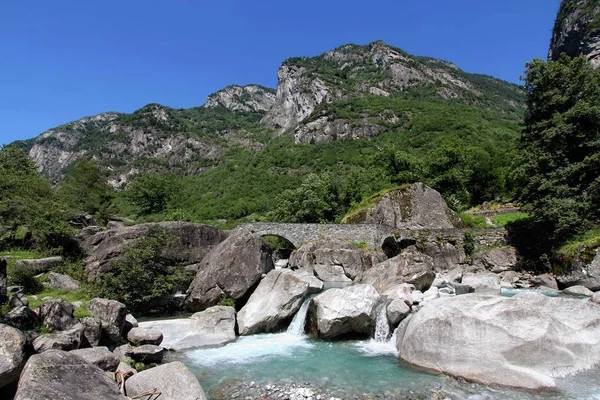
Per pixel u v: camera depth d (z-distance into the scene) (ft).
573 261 94.32
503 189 198.70
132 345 56.80
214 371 49.57
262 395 42.29
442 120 465.47
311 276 94.12
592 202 102.42
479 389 41.34
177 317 76.33
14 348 36.88
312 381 45.57
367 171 231.50
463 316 47.70
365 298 62.34
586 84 115.85
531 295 54.90
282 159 503.61
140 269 77.20
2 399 34.99
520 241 114.32
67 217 107.34
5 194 112.68
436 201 152.35
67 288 71.15
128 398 35.70
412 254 83.30
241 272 81.20
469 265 119.75
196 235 97.76
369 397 40.86
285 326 69.15
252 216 301.84
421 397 40.32
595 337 47.42
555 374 42.83
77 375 34.17
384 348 57.31
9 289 60.75
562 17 416.46
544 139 112.68
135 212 282.15
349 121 557.74
